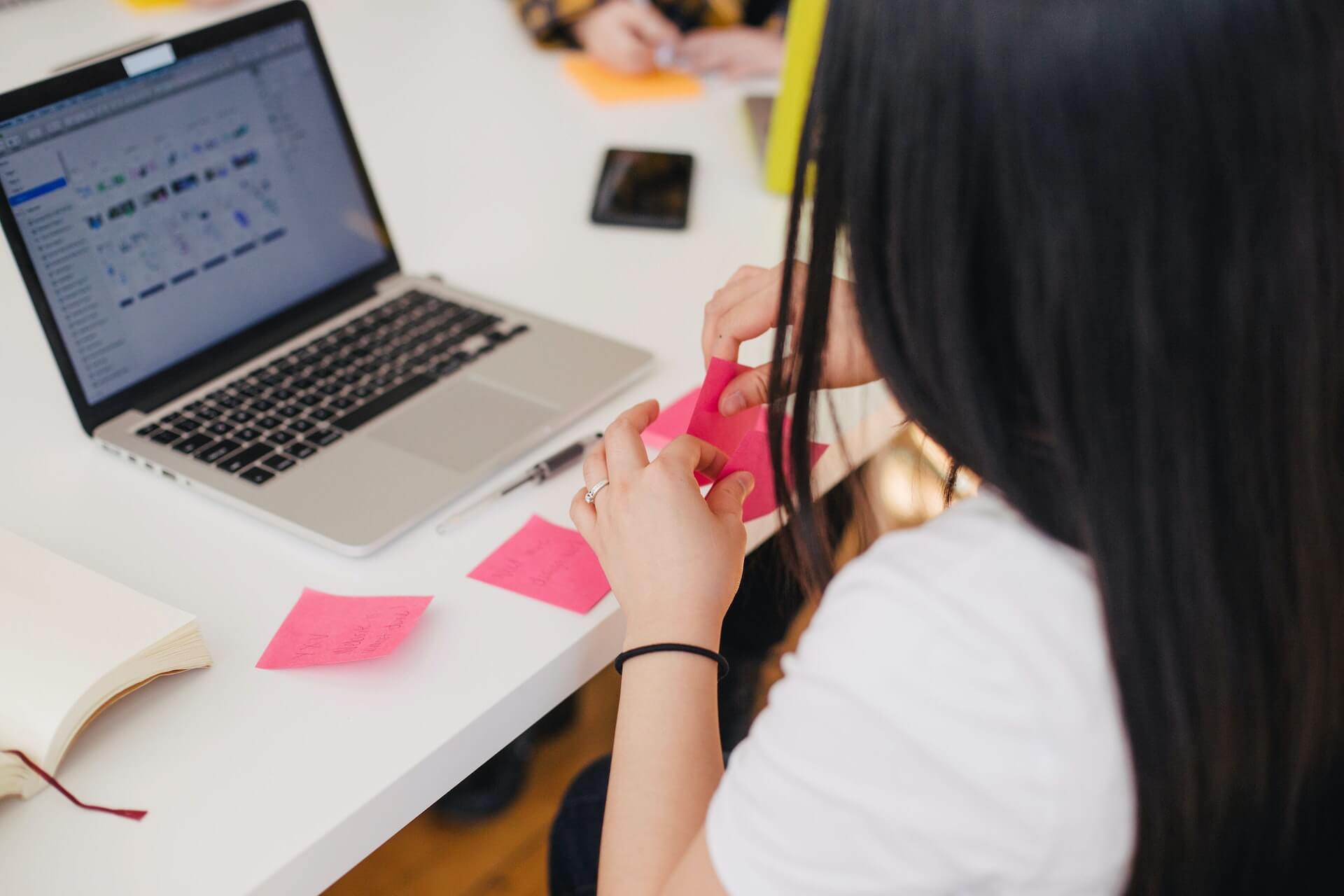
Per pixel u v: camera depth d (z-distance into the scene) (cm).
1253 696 43
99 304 85
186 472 81
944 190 40
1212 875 47
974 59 38
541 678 69
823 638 46
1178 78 36
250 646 69
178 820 59
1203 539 40
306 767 62
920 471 99
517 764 144
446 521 79
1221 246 38
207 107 91
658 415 84
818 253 49
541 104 140
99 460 86
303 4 98
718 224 117
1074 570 44
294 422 86
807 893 46
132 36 152
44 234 82
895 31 40
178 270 90
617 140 132
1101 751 42
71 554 76
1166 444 40
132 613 66
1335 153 37
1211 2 35
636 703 60
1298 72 36
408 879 135
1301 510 41
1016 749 42
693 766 58
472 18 162
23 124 81
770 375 56
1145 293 38
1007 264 41
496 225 116
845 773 44
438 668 68
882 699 44
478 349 95
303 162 98
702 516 64
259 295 95
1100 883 45
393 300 101
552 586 74
